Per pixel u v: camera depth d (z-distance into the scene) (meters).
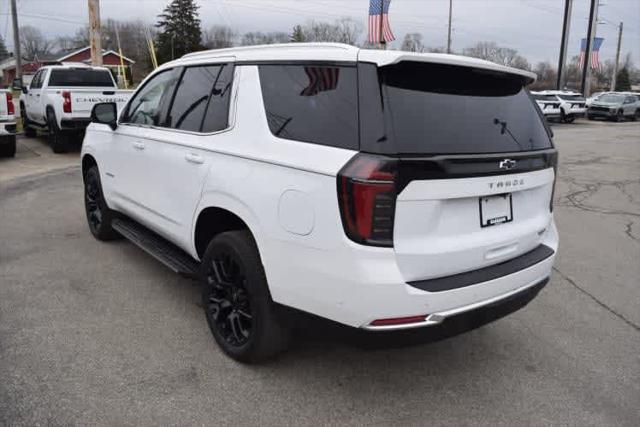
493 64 2.99
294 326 2.98
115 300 4.32
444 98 2.88
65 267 5.01
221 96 3.62
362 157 2.59
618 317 4.41
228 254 3.32
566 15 36.56
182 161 3.81
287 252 2.89
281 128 3.06
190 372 3.32
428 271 2.73
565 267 5.62
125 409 2.93
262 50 3.43
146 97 4.66
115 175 5.08
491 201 2.99
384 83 2.69
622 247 6.40
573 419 3.03
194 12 57.00
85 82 13.93
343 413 2.99
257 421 2.89
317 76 2.97
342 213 2.61
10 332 3.72
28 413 2.85
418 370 3.47
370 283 2.58
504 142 3.04
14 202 7.61
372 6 25.20
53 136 12.68
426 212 2.67
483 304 2.89
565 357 3.72
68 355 3.45
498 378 3.42
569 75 73.50
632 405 3.18
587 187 10.38
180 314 4.11
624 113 33.53
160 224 4.28
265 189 3.00
